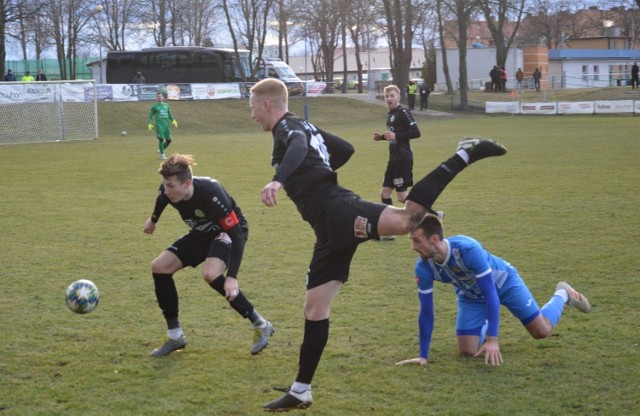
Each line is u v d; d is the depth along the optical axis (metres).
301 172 4.44
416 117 42.28
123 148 24.97
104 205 12.55
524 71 65.56
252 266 8.02
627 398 4.45
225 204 5.18
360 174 16.36
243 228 5.50
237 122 38.59
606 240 8.95
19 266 8.11
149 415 4.32
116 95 38.69
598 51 68.75
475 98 51.72
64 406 4.45
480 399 4.48
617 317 5.99
